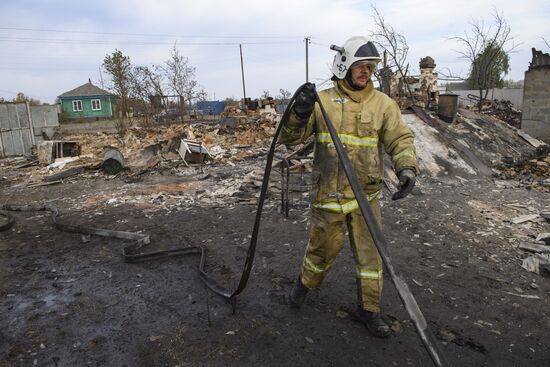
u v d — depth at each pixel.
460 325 3.32
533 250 4.84
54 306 3.79
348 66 2.72
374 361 2.86
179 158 13.01
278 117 23.88
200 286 4.11
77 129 33.03
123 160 11.77
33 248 5.45
